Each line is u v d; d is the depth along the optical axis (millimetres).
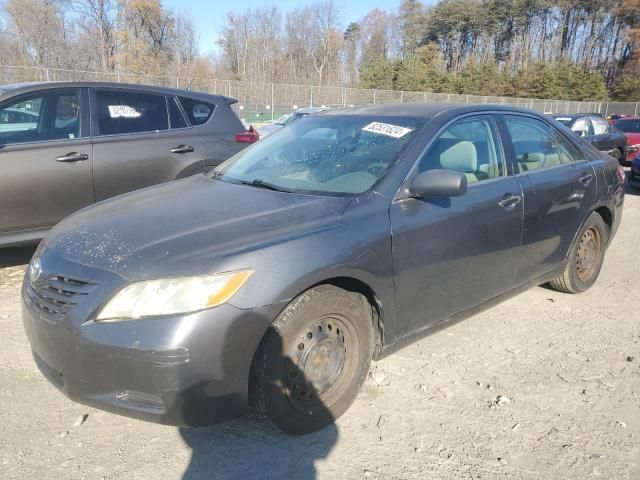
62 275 2621
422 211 3215
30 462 2625
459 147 3609
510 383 3418
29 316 2721
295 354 2705
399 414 3059
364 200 3064
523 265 4016
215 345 2424
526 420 3031
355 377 2979
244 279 2498
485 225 3572
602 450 2787
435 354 3766
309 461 2672
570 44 84250
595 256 4941
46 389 3264
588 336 4117
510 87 64250
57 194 5230
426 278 3254
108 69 51719
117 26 54219
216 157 6262
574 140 4727
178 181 3922
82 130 5445
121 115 5730
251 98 34938
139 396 2436
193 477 2551
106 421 2963
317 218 2898
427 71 67375
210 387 2447
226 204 3109
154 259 2520
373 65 71500
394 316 3141
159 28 57344
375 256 2941
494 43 89562
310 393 2799
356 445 2793
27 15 48312
